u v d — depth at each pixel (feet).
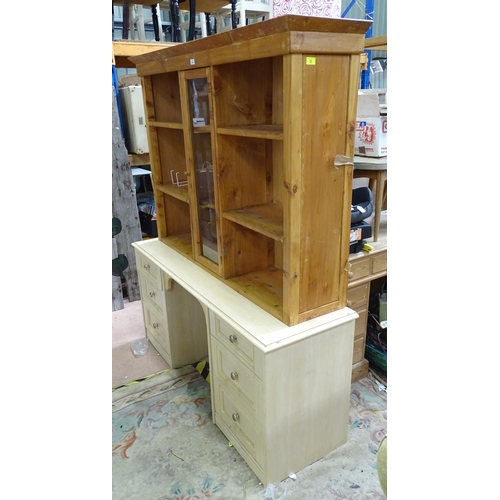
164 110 7.55
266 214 5.72
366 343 7.86
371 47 8.68
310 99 4.24
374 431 6.40
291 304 4.97
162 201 8.02
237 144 5.74
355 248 6.68
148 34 16.78
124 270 10.75
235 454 6.11
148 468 5.91
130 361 8.36
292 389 5.16
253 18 12.46
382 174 6.82
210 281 6.37
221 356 5.85
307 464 5.81
